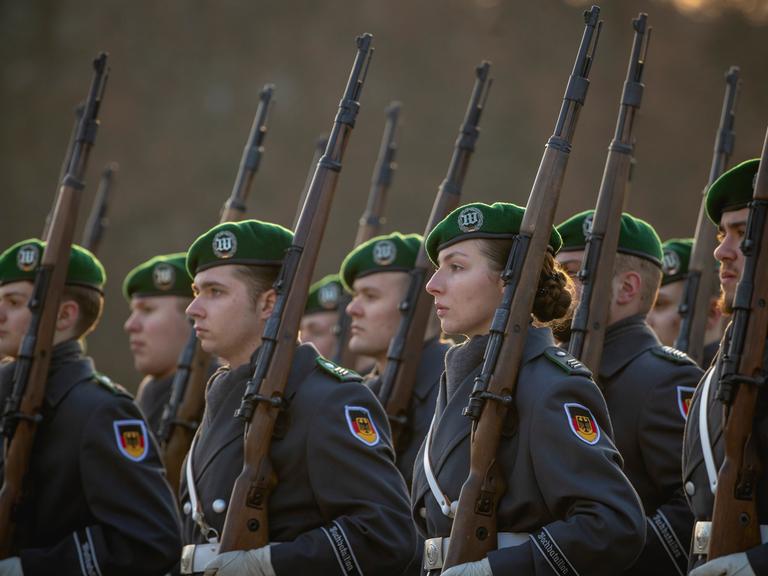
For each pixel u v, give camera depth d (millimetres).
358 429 11797
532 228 10977
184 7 72375
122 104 70125
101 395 13492
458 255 11344
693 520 12336
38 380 13492
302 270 12289
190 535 13500
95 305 14523
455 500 10977
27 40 71438
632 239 13750
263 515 11766
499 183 68000
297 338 12195
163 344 19406
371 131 69062
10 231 68812
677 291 17141
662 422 12695
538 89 70125
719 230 11625
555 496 10273
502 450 10695
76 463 13188
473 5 72562
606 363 13328
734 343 10164
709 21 71500
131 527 12914
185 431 18141
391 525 11430
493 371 10727
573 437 10359
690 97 69438
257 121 18844
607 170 13312
